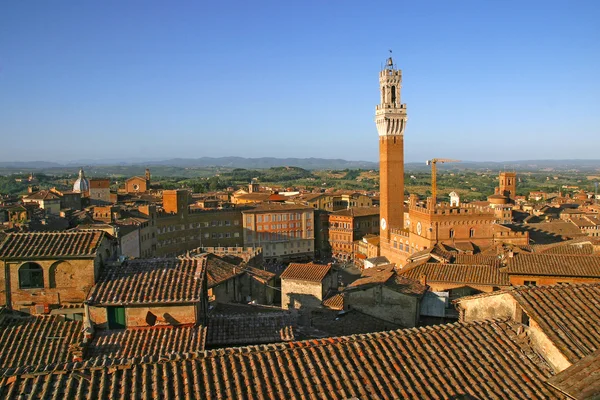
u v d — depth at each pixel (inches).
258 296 3570.4
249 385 954.7
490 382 1018.1
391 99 7623.0
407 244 6914.4
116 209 7465.6
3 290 1539.1
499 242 5684.1
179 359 1023.0
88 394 919.7
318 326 2375.7
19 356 1301.7
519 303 1193.4
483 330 1182.3
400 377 1007.6
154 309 1466.5
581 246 3902.6
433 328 1182.9
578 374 882.8
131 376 972.6
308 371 1005.2
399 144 7642.7
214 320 1790.1
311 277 3154.5
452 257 3622.0
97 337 1397.6
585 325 1116.5
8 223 5398.6
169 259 1701.5
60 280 1553.9
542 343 1107.9
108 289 1505.9
